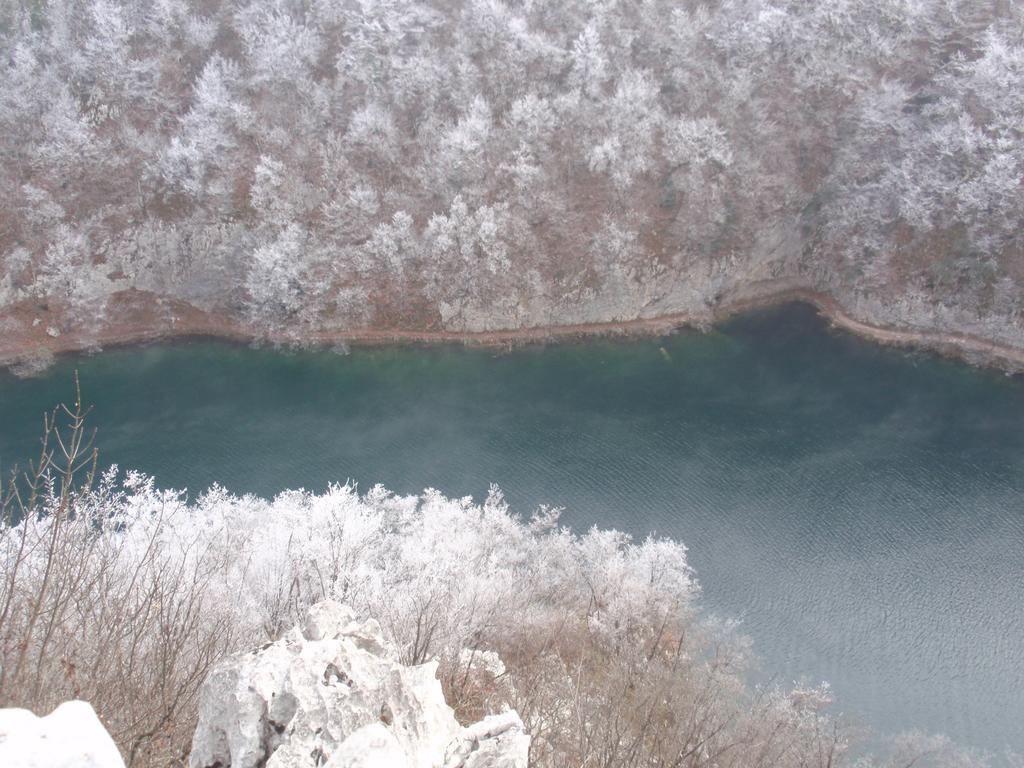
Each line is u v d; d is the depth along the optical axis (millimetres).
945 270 72125
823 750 31047
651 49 76312
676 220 75125
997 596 47094
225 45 78500
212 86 73938
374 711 9898
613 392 67250
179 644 14234
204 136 72188
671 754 22219
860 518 53188
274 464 57062
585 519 52375
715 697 30641
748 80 75250
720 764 23922
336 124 74625
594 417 63875
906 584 47844
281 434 61000
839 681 41406
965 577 48469
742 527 52125
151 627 15461
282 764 8820
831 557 49781
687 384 68312
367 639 12008
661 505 53875
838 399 66438
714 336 74438
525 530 44656
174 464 56656
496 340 72438
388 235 70688
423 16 74188
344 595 28281
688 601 40812
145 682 13445
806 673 41688
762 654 42719
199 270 73438
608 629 35625
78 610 13945
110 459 56938
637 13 76562
